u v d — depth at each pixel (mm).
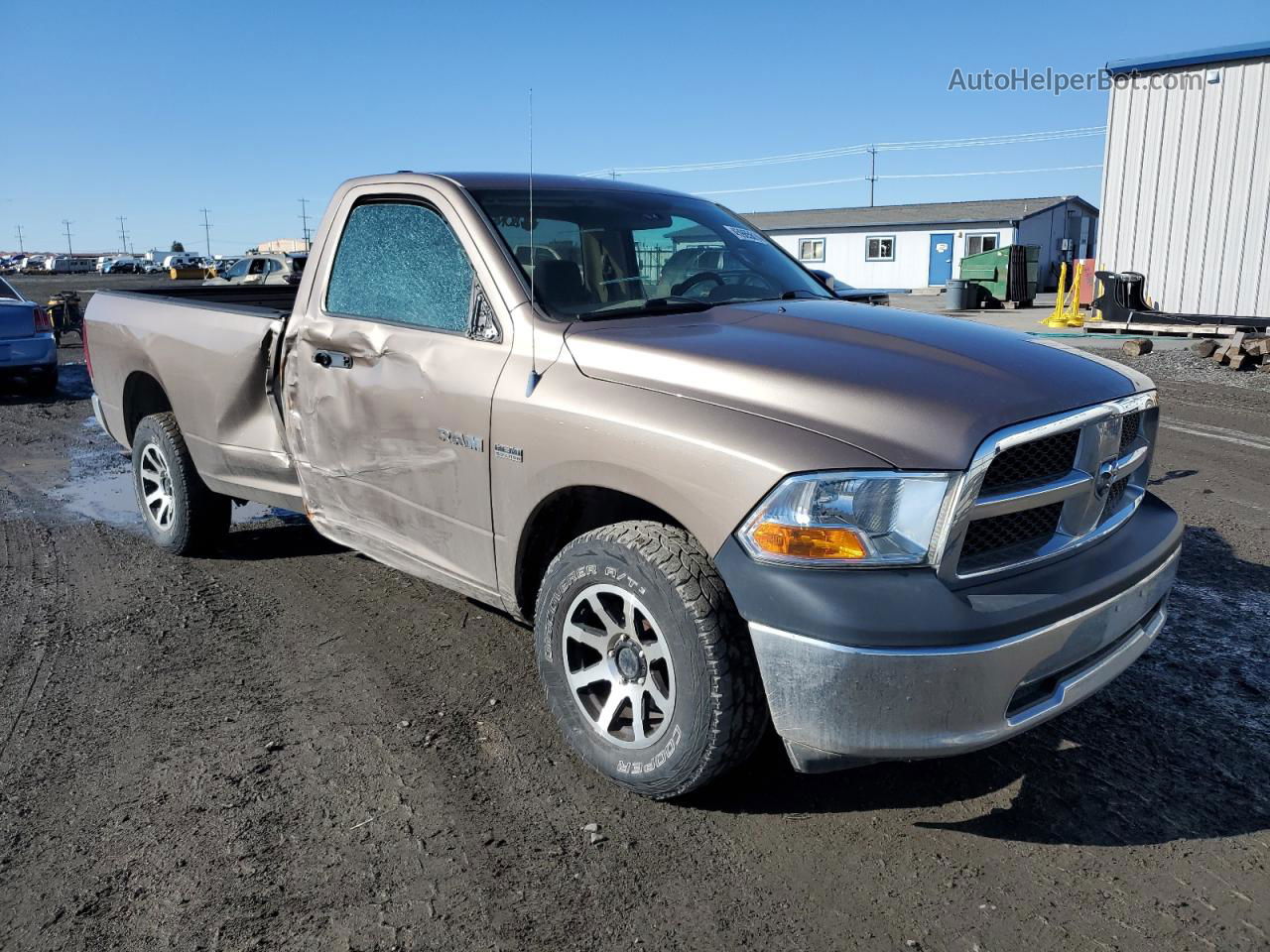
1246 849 2707
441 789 3051
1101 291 16531
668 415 2742
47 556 5520
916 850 2734
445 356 3457
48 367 12469
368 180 4059
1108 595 2666
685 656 2672
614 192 4141
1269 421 8688
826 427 2531
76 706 3660
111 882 2635
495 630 4316
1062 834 2793
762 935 2404
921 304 30484
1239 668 3797
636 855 2721
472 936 2412
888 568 2432
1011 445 2475
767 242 4484
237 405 4594
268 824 2881
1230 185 15172
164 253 101688
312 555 5426
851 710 2410
